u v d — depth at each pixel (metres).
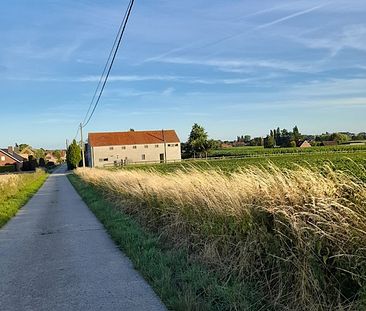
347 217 4.23
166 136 95.88
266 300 4.62
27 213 15.39
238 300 4.57
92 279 6.07
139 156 92.38
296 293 4.32
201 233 6.95
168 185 9.88
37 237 9.96
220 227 6.20
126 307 4.84
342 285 4.00
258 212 5.38
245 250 5.34
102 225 11.51
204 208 6.99
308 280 4.16
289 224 4.72
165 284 5.32
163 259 6.52
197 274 5.52
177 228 8.05
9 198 20.98
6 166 90.31
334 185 5.00
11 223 12.69
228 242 5.91
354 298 3.86
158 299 5.07
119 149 91.31
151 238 8.35
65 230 10.88
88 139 95.50
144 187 11.88
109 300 5.12
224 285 5.06
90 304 5.01
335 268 4.09
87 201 19.08
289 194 5.14
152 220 10.05
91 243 8.86
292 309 4.23
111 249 8.15
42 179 49.88
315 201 4.74
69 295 5.39
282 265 4.68
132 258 7.05
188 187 8.45
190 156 98.69
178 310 4.55
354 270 3.88
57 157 177.38
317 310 3.96
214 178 8.14
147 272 6.02
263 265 5.07
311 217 4.43
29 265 7.11
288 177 5.71
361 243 3.95
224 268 5.63
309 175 5.41
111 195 17.25
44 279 6.20
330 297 4.04
